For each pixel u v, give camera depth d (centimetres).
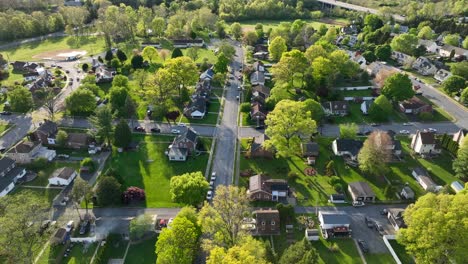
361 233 8025
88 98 12725
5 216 6862
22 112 13088
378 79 14975
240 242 6744
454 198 6694
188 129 11112
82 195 8281
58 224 8275
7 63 17725
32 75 16012
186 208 7569
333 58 15250
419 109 12975
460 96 13775
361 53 18512
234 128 12244
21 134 11806
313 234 7819
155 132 11888
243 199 7681
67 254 7544
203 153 10812
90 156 10706
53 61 18125
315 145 10706
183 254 6725
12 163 9869
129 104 12181
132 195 8938
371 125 12381
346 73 15362
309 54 15538
